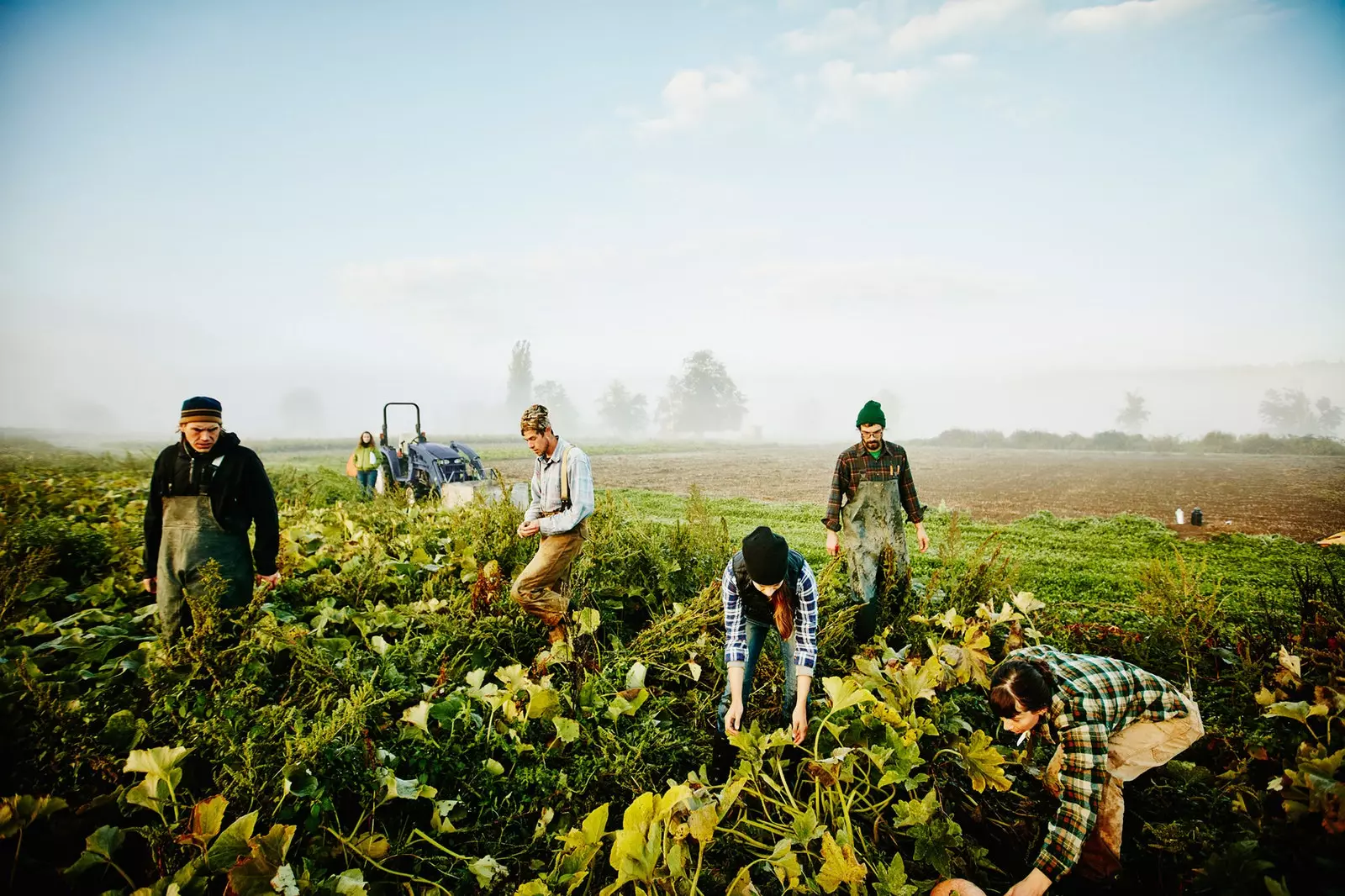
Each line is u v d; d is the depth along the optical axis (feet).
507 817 8.42
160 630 11.79
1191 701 8.70
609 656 12.68
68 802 7.47
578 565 15.29
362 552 17.43
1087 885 8.22
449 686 10.87
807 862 8.02
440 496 29.60
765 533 8.97
